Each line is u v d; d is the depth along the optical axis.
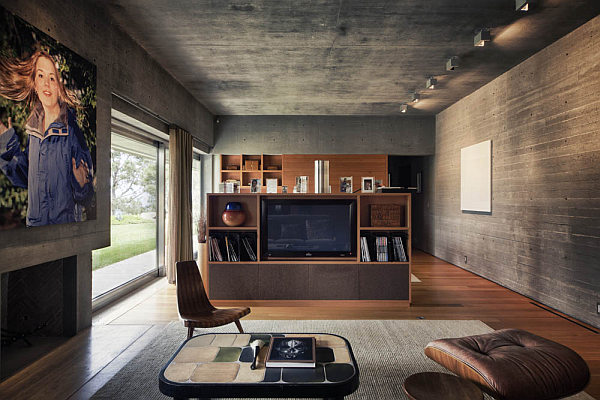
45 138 2.48
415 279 5.42
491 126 5.32
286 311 3.87
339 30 3.76
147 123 4.45
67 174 2.72
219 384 1.63
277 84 5.57
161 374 1.73
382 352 2.84
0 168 2.10
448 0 3.17
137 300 4.27
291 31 3.78
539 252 4.21
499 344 2.13
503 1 3.18
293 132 7.66
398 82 5.48
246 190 7.80
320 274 4.03
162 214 5.61
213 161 7.80
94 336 3.13
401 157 9.54
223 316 2.81
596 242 3.39
